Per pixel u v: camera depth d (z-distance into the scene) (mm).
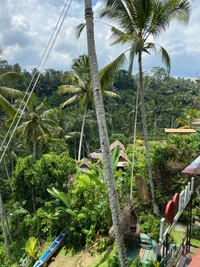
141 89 11078
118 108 61250
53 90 64312
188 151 13125
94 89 5844
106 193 11383
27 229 14617
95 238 11266
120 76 76188
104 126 5883
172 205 5574
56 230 13492
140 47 9664
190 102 63500
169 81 83000
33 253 12281
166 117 54562
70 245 12234
